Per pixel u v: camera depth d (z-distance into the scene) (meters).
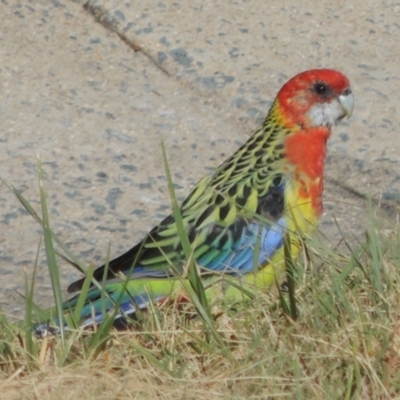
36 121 13.66
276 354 8.46
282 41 15.22
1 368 8.73
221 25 15.35
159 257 9.80
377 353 8.55
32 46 14.79
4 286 10.89
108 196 12.58
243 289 9.38
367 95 14.42
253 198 10.44
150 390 8.24
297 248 10.05
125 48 14.98
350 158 13.38
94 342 8.73
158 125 13.83
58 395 8.20
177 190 12.78
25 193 12.48
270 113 11.16
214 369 8.57
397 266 9.62
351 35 15.47
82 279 9.76
